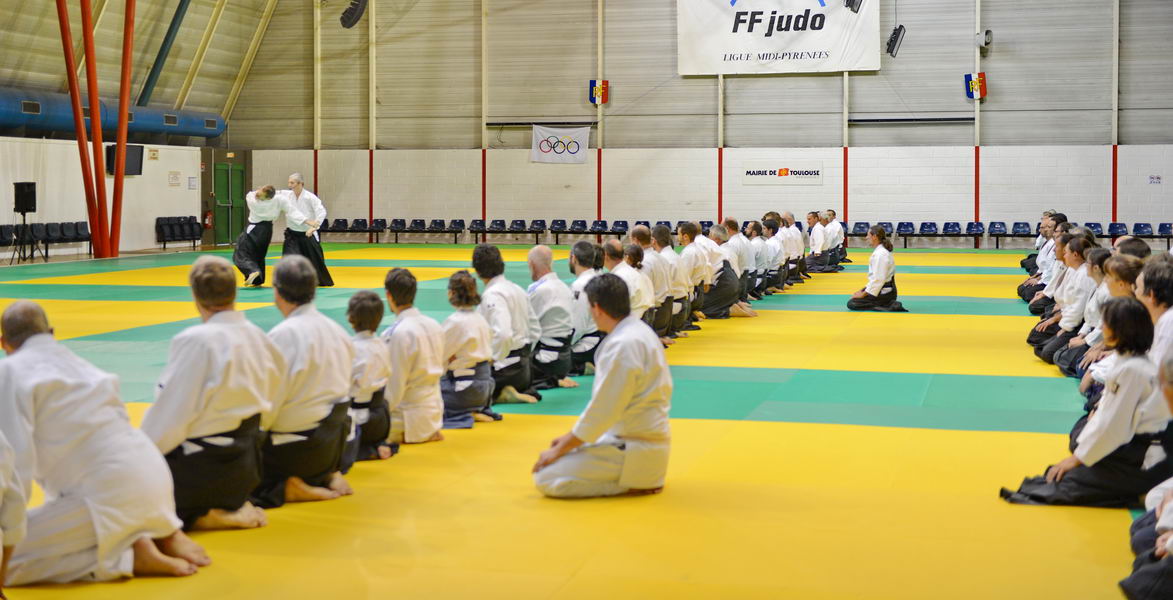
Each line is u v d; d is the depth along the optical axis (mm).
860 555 5367
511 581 4965
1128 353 6020
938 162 32938
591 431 6230
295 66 36750
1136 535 5281
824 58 33344
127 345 13070
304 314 6133
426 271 24406
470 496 6434
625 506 6238
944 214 33094
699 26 34031
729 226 17375
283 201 20297
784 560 5281
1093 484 6195
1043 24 32062
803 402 9758
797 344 13594
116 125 31328
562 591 4836
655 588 4879
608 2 34688
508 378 9438
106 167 30828
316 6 36125
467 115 36000
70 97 29125
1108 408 6031
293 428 6070
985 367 11750
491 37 35500
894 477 6996
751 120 34250
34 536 4824
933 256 30156
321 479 6344
